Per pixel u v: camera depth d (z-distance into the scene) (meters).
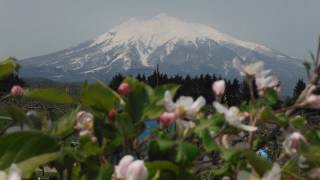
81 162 2.72
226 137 2.74
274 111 2.78
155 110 2.71
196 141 2.64
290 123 2.73
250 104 2.78
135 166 2.21
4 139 2.44
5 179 2.23
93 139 2.74
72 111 2.94
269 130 2.77
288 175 2.58
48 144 2.50
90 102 2.81
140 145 2.67
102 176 2.47
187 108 2.62
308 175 2.64
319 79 2.73
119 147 2.72
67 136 2.91
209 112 2.77
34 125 3.05
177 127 2.62
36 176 2.55
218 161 2.62
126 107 2.74
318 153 2.61
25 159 2.44
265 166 2.40
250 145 2.75
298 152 2.62
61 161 2.70
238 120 2.58
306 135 2.73
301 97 2.74
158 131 2.62
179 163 2.45
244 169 2.56
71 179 2.81
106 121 2.78
